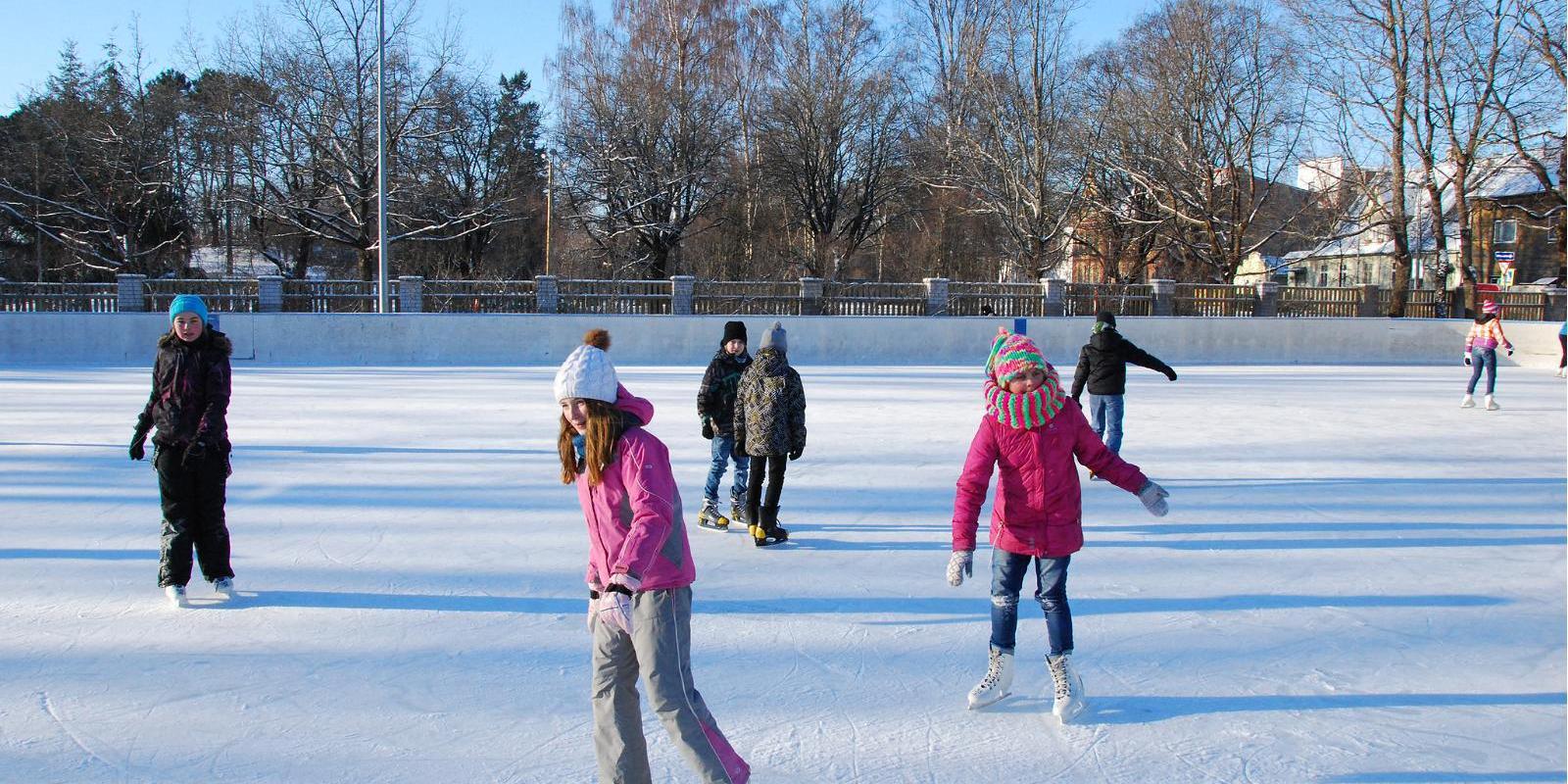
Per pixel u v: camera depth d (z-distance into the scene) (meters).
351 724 3.79
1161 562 6.19
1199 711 4.01
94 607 5.08
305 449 9.89
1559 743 3.73
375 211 37.53
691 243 44.62
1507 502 8.03
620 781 3.03
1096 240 43.75
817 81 41.41
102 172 40.62
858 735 3.77
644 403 3.15
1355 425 12.52
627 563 2.86
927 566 6.01
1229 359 25.20
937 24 43.72
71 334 20.77
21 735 3.67
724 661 4.49
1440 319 26.12
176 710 3.90
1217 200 38.16
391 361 21.64
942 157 42.09
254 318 21.14
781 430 6.35
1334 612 5.25
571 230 44.75
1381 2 32.53
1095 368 8.95
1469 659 4.60
